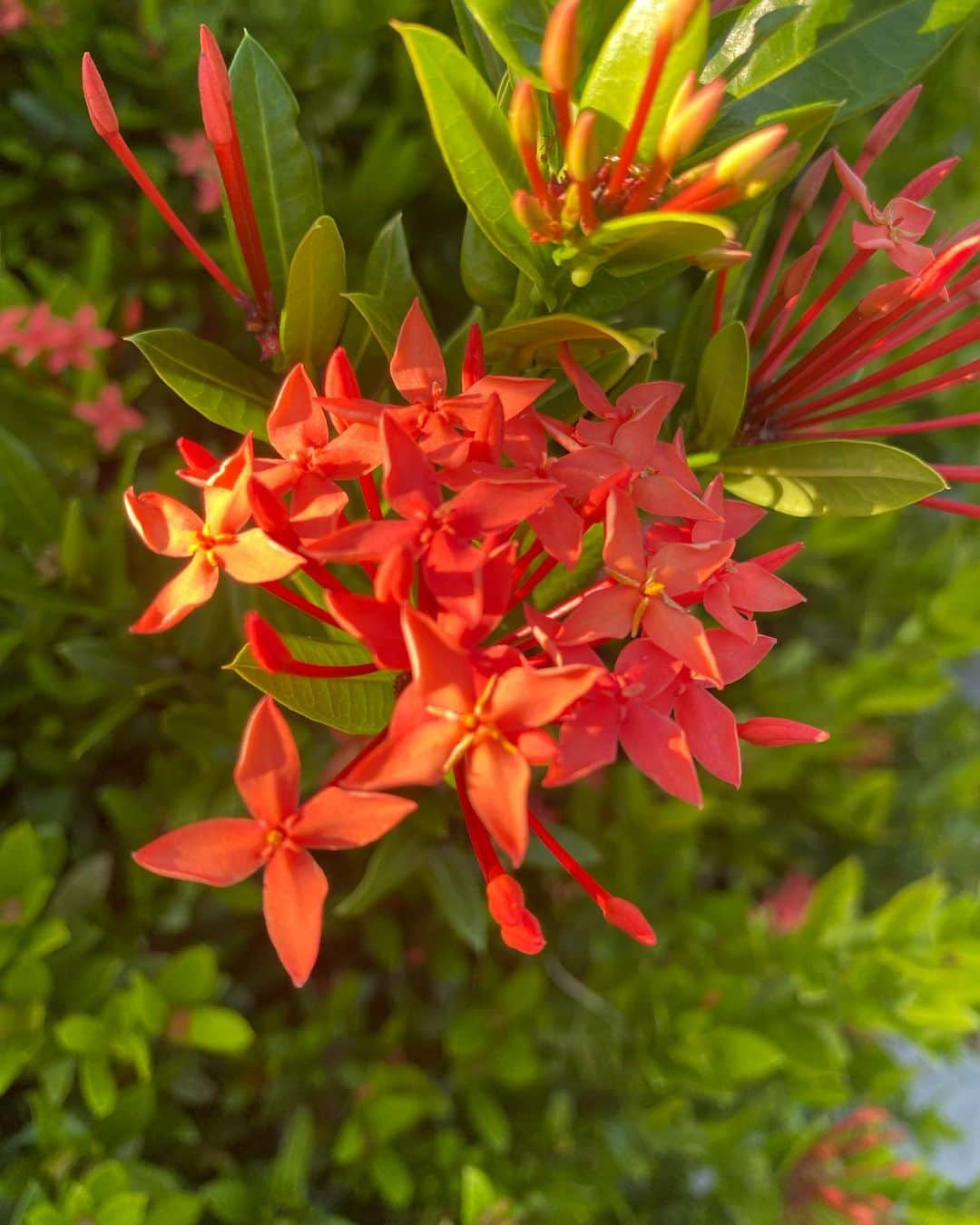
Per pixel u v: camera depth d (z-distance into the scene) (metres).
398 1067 0.28
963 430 0.39
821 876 0.42
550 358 0.17
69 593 0.26
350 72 0.28
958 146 0.38
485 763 0.14
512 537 0.16
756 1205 0.31
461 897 0.25
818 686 0.36
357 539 0.14
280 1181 0.26
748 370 0.17
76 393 0.27
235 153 0.16
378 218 0.29
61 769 0.28
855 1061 0.33
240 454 0.15
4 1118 0.27
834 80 0.16
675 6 0.13
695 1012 0.29
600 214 0.15
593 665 0.15
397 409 0.15
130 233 0.29
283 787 0.14
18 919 0.24
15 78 0.28
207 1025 0.25
